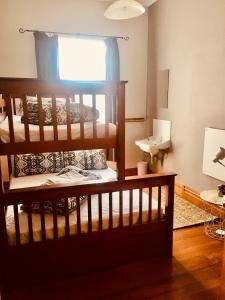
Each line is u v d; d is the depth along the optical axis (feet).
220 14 8.70
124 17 9.16
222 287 4.50
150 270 6.53
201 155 10.19
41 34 11.56
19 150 5.72
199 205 10.39
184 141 11.23
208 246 7.60
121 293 5.76
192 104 10.52
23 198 5.59
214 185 9.55
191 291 5.81
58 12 12.09
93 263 6.42
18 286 5.90
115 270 6.53
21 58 11.90
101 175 9.48
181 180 11.65
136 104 14.43
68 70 12.78
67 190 5.87
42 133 5.81
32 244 5.81
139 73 14.08
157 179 6.61
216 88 9.14
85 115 7.09
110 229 6.40
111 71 13.02
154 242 6.95
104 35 13.01
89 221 6.16
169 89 12.12
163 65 12.48
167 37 11.94
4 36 11.51
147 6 13.26
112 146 6.52
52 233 5.98
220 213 9.30
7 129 5.77
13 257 5.74
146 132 14.85
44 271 6.03
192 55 10.30
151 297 5.64
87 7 12.50
